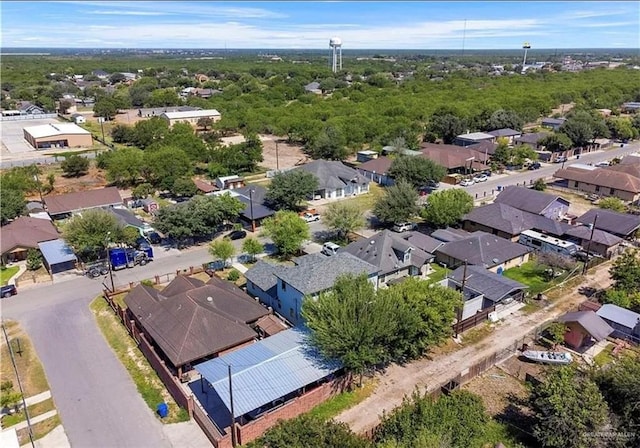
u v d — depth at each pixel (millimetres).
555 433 26797
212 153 100875
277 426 25797
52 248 56438
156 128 120312
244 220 69750
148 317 39906
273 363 33656
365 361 33219
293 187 69188
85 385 35344
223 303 41531
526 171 98688
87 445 29703
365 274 38969
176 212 59188
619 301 44125
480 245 54281
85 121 153125
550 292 49375
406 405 27828
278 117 139000
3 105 177000
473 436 26531
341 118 128625
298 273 42688
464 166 94375
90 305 47156
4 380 35812
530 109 145750
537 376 36031
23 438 30312
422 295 36969
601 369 31266
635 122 131375
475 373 36438
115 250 55062
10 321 44094
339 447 23594
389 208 64688
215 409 32750
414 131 121750
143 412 32562
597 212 65750
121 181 87875
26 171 85375
